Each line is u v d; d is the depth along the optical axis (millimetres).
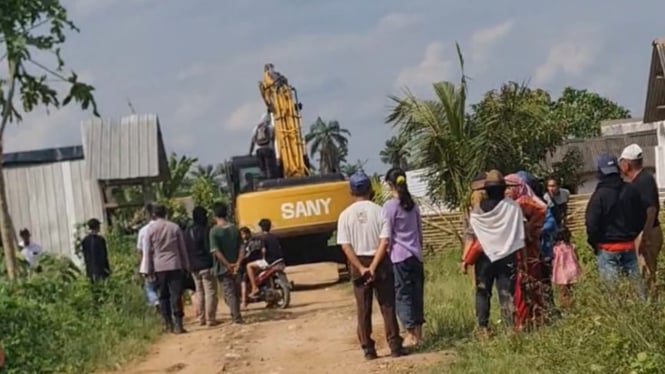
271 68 28828
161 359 14719
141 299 18953
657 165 28516
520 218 12352
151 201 30094
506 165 25344
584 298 10883
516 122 25453
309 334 15828
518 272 12258
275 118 28203
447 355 12203
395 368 12055
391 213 12867
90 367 14039
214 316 17875
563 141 27016
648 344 9484
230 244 17750
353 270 12773
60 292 17422
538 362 10609
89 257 19328
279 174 27969
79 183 29766
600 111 69000
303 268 32531
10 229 17031
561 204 15555
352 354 13453
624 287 10367
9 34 13664
